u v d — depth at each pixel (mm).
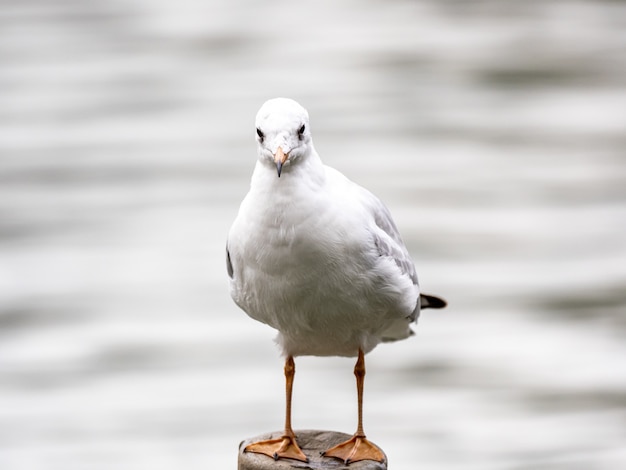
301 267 11828
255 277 12078
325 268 11852
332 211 11789
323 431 12656
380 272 12133
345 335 12617
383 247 12266
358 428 12359
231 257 12305
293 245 11727
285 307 12180
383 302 12359
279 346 13125
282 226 11711
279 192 11711
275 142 11539
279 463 11750
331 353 13125
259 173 11883
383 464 11836
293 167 11758
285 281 11938
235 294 12617
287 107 11766
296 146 11625
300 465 11695
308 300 12078
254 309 12477
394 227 13055
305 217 11688
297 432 12602
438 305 14438
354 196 12305
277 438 12305
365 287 12125
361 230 11945
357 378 12750
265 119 11758
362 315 12359
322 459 11938
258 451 12047
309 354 13250
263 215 11758
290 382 12953
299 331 12508
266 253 11828
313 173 11844
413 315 13367
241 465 12008
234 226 12141
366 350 12953
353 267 11953
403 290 12430
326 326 12398
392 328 13570
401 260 12703
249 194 12062
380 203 12938
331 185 12094
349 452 12031
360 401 12656
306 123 11836
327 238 11734
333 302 12117
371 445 12172
